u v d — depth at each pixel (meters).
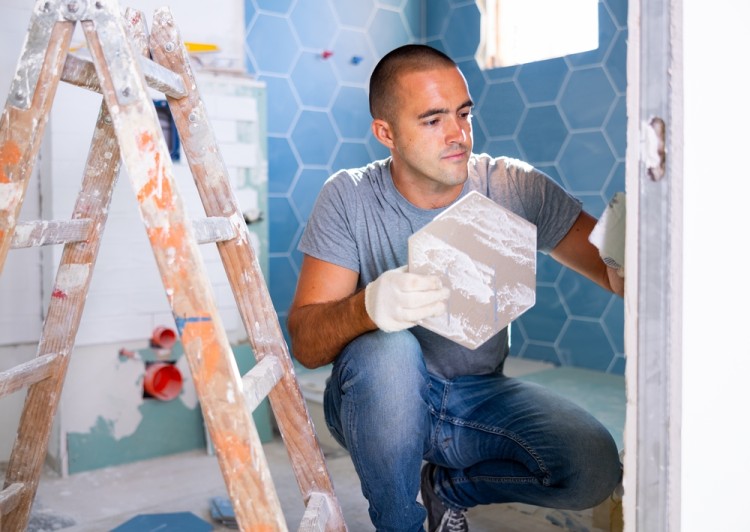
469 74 3.44
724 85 0.99
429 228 1.25
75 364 2.41
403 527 1.38
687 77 0.92
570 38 3.23
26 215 2.40
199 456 2.59
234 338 2.63
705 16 0.94
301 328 1.49
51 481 2.37
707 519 1.02
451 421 1.59
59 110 2.31
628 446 0.97
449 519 1.71
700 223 0.96
